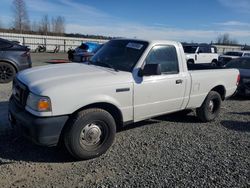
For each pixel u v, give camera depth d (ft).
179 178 13.44
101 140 15.19
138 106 16.69
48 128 13.37
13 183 12.25
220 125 21.98
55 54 109.70
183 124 21.61
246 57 38.32
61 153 15.25
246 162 15.56
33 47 132.46
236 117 24.45
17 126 14.44
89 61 18.58
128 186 12.52
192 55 69.97
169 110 18.85
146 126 20.53
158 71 16.28
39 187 12.09
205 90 21.17
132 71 16.47
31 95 13.65
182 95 19.27
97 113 14.61
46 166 13.89
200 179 13.47
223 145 17.87
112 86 15.25
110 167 14.15
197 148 17.12
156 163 14.83
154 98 17.42
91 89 14.47
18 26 174.19
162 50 18.04
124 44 18.25
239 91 32.53
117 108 15.74
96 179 12.98
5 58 33.06
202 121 22.30
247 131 20.84
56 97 13.47
